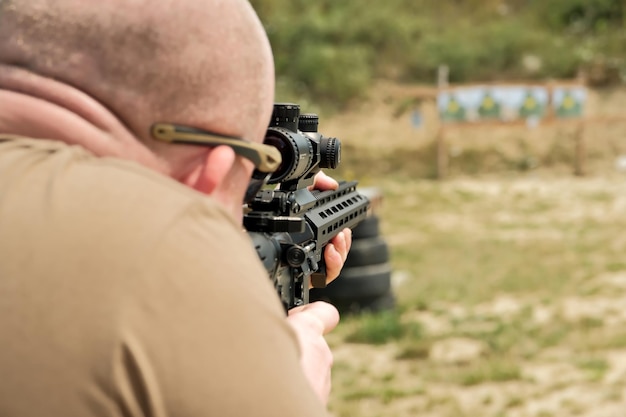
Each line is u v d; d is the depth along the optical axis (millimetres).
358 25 23328
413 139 21297
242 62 969
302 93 22062
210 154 963
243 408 820
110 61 910
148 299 814
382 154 20828
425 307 8984
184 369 810
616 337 7613
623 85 22531
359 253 8484
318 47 22672
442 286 9914
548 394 6340
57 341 796
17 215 845
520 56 23312
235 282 861
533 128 21297
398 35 23406
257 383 830
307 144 1539
